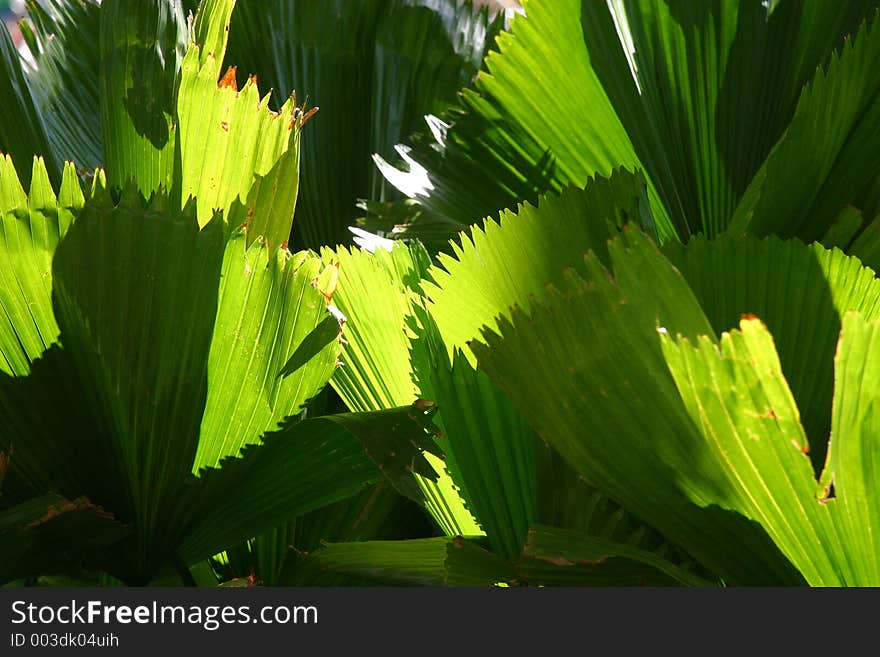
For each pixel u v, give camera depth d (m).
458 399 2.27
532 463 2.28
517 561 2.12
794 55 2.75
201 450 2.22
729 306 2.22
